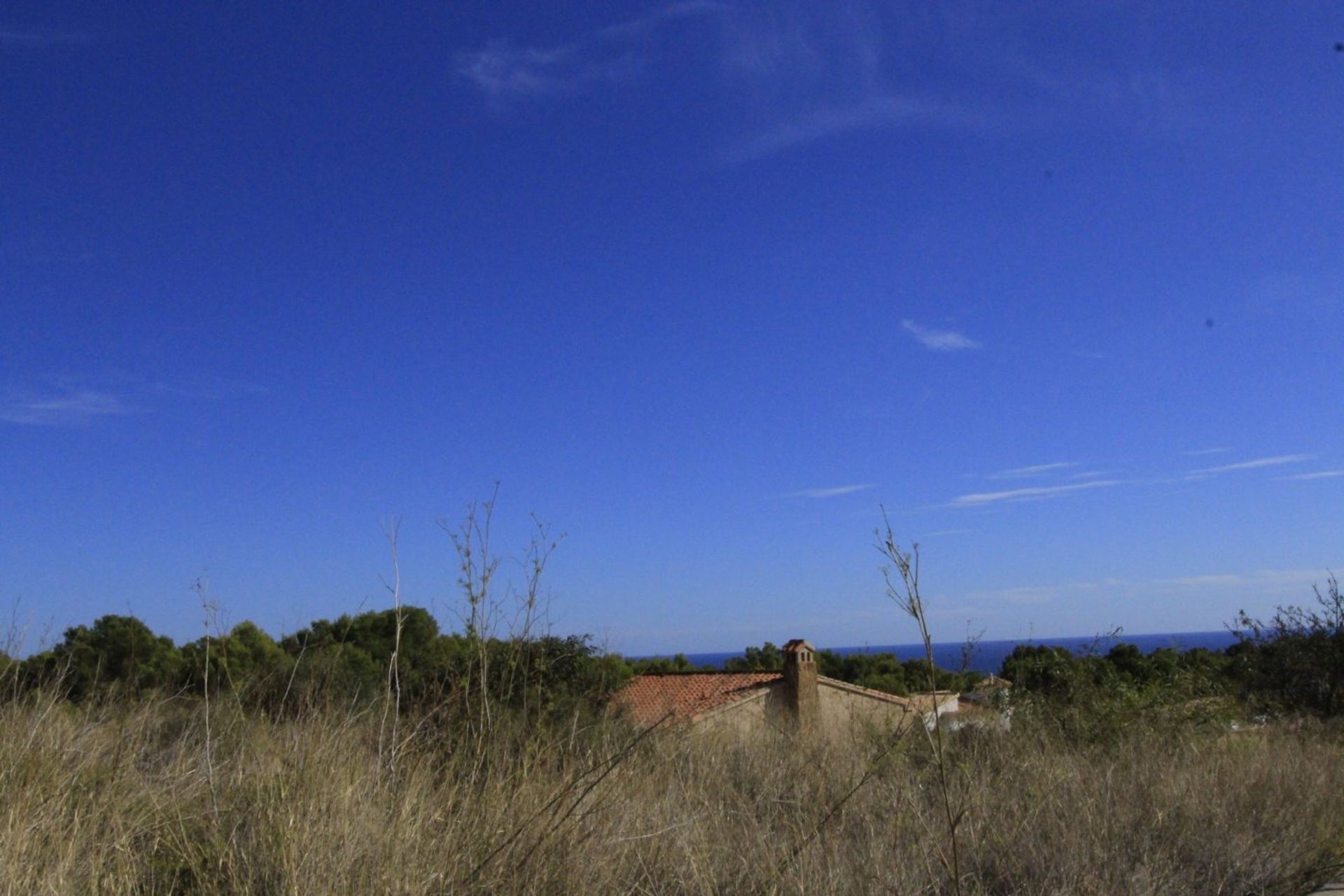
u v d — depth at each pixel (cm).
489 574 724
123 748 663
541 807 590
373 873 480
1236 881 724
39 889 445
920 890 608
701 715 1130
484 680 690
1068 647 1491
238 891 478
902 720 910
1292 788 966
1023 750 1031
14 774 558
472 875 507
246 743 679
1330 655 1775
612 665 955
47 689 716
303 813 529
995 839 711
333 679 742
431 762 636
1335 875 782
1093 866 693
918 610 575
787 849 627
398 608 673
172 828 559
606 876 549
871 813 760
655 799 698
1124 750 1152
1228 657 1866
